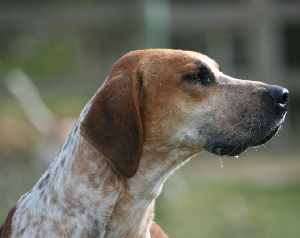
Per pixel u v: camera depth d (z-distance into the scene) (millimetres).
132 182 7355
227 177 17922
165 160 7516
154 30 18328
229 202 15812
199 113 7484
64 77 19625
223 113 7488
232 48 22953
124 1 19859
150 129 7477
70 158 7375
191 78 7488
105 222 7273
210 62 7676
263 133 7496
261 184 17344
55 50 23297
